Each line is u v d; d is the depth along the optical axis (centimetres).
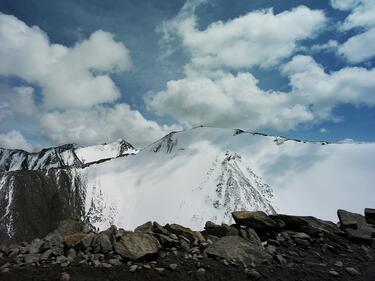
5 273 1238
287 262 1412
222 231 1756
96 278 1205
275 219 1842
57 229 1798
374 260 1487
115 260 1339
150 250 1396
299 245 1641
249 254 1427
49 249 1485
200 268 1296
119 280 1197
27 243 1630
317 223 1850
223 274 1262
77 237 1548
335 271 1323
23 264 1341
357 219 1928
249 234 1681
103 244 1450
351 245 1669
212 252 1435
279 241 1666
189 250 1495
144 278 1214
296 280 1235
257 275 1237
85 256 1391
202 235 1723
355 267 1389
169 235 1620
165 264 1330
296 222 1803
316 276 1277
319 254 1527
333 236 1717
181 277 1229
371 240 1730
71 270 1263
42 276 1215
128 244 1416
